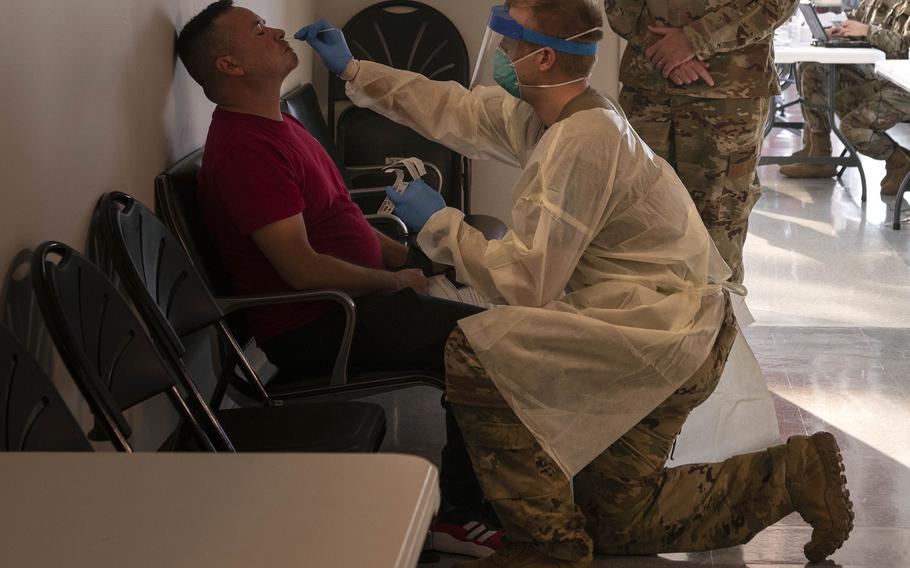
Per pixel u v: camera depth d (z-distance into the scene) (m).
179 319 2.36
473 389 2.35
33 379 1.57
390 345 2.66
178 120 2.92
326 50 2.91
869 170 6.81
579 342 2.29
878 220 5.78
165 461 0.98
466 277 2.36
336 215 2.86
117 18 2.42
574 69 2.37
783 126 7.62
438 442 3.25
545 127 2.54
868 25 6.04
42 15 2.03
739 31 3.53
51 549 0.86
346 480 0.94
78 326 1.84
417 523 0.89
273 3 3.86
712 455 2.85
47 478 0.96
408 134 4.39
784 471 2.52
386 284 2.78
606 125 2.30
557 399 2.33
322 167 2.93
